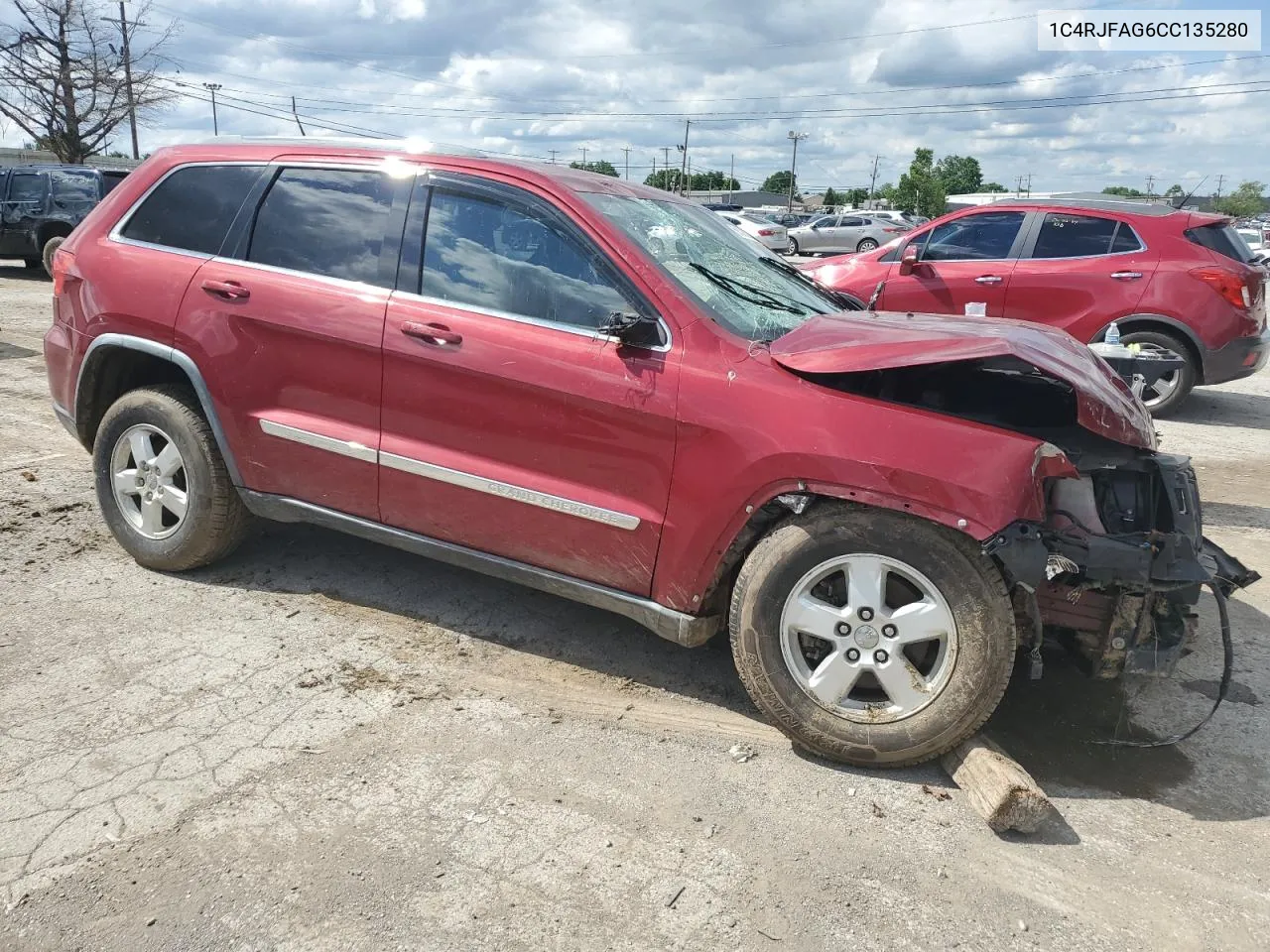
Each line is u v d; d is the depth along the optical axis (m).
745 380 3.11
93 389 4.32
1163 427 8.56
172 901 2.44
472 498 3.53
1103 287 8.43
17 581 4.19
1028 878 2.68
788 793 3.01
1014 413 3.53
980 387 3.62
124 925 2.36
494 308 3.48
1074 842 2.85
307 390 3.79
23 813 2.72
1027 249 8.75
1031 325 3.92
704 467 3.13
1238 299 8.16
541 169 3.58
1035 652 3.07
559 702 3.49
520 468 3.44
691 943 2.39
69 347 4.30
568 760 3.13
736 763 3.17
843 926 2.47
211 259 3.99
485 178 3.58
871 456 2.91
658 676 3.72
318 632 3.90
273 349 3.81
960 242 9.10
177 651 3.68
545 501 3.38
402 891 2.52
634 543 3.30
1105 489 3.19
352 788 2.92
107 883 2.49
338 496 3.84
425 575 4.50
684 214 4.09
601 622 4.14
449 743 3.19
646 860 2.68
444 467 3.53
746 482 3.07
